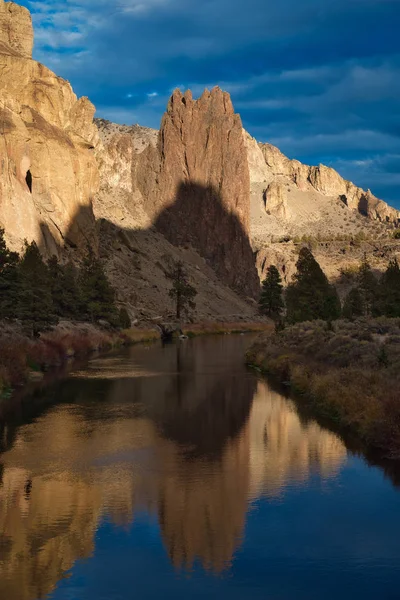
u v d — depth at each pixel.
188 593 10.66
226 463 18.69
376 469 17.98
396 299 67.25
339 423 24.28
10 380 34.84
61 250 101.12
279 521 13.88
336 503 15.04
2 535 13.17
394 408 20.84
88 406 28.69
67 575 11.30
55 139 105.56
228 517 14.13
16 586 10.90
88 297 77.62
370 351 32.50
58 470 17.91
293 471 17.75
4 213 86.31
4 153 87.94
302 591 10.77
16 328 49.72
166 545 12.65
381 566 11.71
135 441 21.56
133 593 10.67
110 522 13.87
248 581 11.13
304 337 46.53
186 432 23.03
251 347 57.00
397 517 14.13
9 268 49.56
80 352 57.97
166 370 44.69
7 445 20.89
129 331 85.50
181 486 16.41
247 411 27.36
